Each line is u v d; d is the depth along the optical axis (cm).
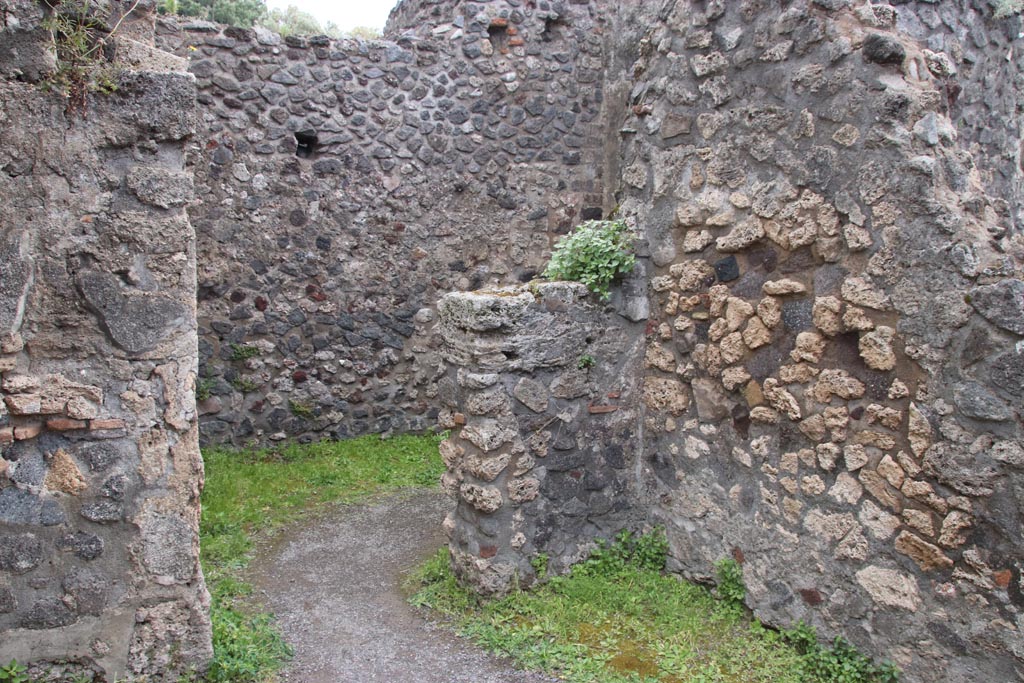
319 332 686
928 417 290
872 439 311
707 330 382
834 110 321
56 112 261
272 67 648
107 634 280
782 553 350
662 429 413
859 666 316
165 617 288
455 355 395
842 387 321
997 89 473
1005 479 267
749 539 366
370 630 366
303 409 684
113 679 282
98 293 270
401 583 420
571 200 774
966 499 279
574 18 764
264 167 652
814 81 329
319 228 676
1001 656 272
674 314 401
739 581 372
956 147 313
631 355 422
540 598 385
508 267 754
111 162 271
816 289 331
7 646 268
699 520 394
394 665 333
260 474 597
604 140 783
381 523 512
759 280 355
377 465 638
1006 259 270
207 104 629
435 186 718
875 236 307
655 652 341
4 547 266
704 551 392
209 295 643
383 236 702
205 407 649
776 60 343
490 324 373
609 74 778
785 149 341
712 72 372
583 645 346
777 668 326
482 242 742
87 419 272
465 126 727
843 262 320
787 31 339
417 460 655
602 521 420
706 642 350
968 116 450
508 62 740
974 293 274
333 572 435
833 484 328
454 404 401
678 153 392
